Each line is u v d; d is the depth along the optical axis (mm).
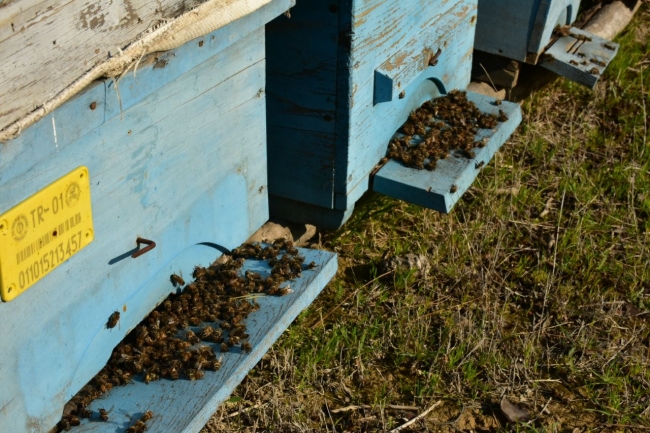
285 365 3127
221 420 2926
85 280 2039
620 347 3447
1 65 1564
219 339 2428
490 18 4559
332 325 3420
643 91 5535
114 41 1839
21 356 1875
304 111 3080
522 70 5043
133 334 2449
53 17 1656
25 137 1658
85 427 2127
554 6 4457
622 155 4777
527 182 4469
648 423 3123
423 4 3330
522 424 3039
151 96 2084
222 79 2369
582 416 3158
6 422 1880
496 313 3502
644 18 6719
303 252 2881
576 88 5449
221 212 2613
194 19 2029
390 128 3463
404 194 3334
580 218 4137
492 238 3953
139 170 2131
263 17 2393
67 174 1858
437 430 3037
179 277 2506
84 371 2152
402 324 3406
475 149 3555
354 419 3018
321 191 3258
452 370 3234
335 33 2842
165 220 2318
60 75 1713
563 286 3750
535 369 3309
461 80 4078
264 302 2605
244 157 2646
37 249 1815
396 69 3143
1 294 1739
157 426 2121
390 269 3691
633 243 4086
